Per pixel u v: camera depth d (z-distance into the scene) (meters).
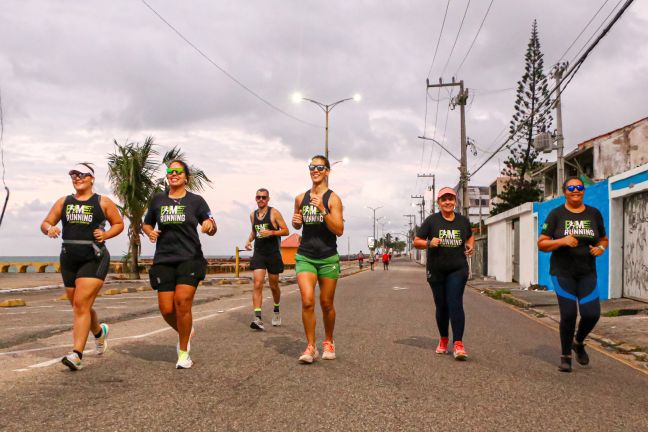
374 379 5.14
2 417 3.80
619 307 12.32
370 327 8.83
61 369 5.41
